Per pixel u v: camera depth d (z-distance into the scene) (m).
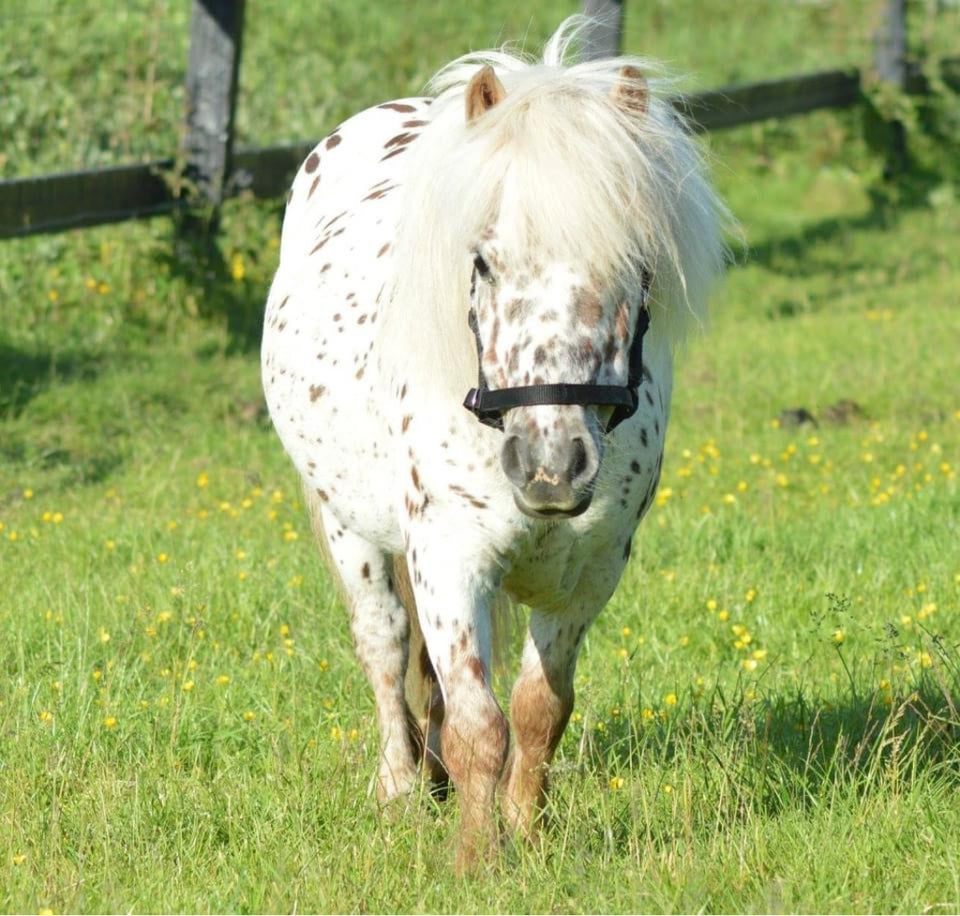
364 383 7.28
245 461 14.45
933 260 25.16
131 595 10.02
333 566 8.33
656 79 6.60
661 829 6.73
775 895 5.89
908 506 12.09
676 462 14.32
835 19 34.91
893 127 29.45
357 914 5.88
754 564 11.02
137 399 16.12
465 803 6.35
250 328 18.75
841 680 8.66
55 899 5.99
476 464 6.23
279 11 28.59
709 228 6.28
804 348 19.03
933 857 6.37
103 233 18.70
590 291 5.54
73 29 22.41
